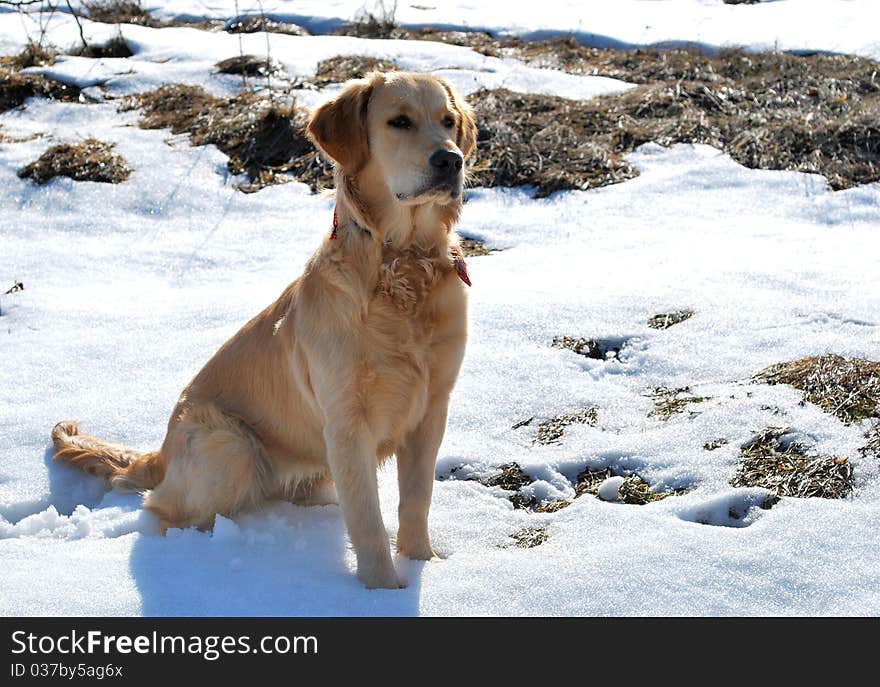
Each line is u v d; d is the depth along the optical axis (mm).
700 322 6316
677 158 10188
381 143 4367
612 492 4809
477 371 6012
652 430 5227
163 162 10352
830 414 5082
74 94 12398
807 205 8750
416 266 4297
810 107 11523
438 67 13312
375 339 4211
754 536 4062
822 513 4188
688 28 16531
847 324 6047
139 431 5715
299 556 4320
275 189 9844
